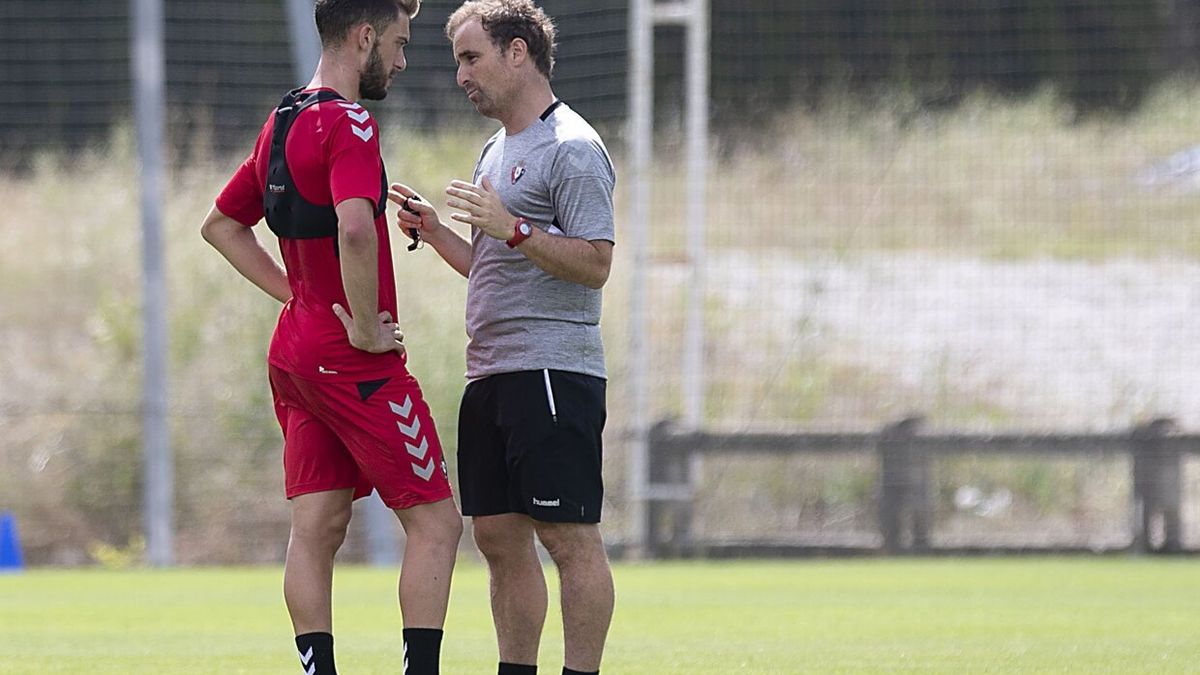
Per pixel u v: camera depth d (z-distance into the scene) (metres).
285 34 62.31
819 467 45.00
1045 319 55.19
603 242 15.60
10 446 44.75
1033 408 50.75
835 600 29.73
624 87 59.59
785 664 20.72
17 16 65.69
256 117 62.06
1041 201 60.72
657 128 63.41
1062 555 39.81
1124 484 45.12
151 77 38.41
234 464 44.28
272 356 15.73
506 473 16.20
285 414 15.99
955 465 45.03
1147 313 55.31
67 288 53.38
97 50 66.25
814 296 55.16
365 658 21.39
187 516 43.28
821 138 62.91
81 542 43.25
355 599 30.20
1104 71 63.28
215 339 47.31
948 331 54.44
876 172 61.66
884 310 55.09
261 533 43.16
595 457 15.91
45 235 56.44
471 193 15.20
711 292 54.94
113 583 34.06
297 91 15.71
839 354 52.91
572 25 58.31
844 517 44.44
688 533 39.94
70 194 59.44
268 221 15.68
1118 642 23.06
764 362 52.09
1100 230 59.84
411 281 46.91
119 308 50.22
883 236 58.78
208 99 62.53
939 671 20.03
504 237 15.25
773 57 63.88
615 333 48.12
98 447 44.62
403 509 15.56
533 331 15.78
